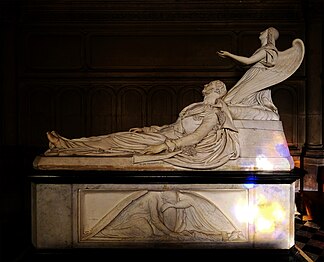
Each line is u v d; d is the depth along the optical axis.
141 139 3.18
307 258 3.40
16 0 5.20
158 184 2.97
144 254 2.97
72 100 5.52
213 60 5.47
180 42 5.46
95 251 2.98
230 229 2.99
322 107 5.34
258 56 3.28
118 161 2.98
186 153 3.01
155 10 5.38
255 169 3.00
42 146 5.48
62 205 2.97
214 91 3.31
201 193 2.98
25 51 5.45
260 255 2.96
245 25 5.42
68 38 5.47
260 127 3.13
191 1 5.32
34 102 5.50
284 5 5.34
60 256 2.97
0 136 5.34
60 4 5.34
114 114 5.53
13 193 5.32
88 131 5.54
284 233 2.98
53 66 5.47
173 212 2.99
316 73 5.31
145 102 5.52
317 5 5.18
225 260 2.96
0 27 5.28
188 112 3.30
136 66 5.48
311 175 5.29
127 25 5.44
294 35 5.43
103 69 5.48
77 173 2.93
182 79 5.48
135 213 2.99
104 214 2.99
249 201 2.98
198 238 2.98
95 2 5.32
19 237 4.06
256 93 3.31
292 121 5.50
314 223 4.43
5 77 5.32
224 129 3.08
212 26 5.44
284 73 3.30
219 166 2.98
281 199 2.97
